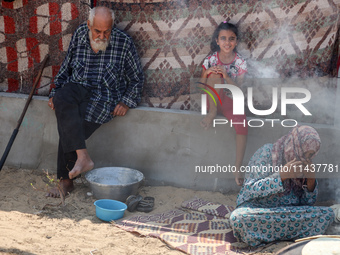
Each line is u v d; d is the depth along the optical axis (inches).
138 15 178.5
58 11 182.1
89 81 174.2
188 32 177.8
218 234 144.1
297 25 171.3
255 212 134.2
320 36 171.0
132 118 181.8
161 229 145.1
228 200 175.2
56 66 187.9
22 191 171.0
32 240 130.0
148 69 183.3
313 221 136.6
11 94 190.5
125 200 168.2
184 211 164.7
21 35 186.2
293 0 169.3
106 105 174.9
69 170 172.2
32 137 189.8
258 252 133.1
